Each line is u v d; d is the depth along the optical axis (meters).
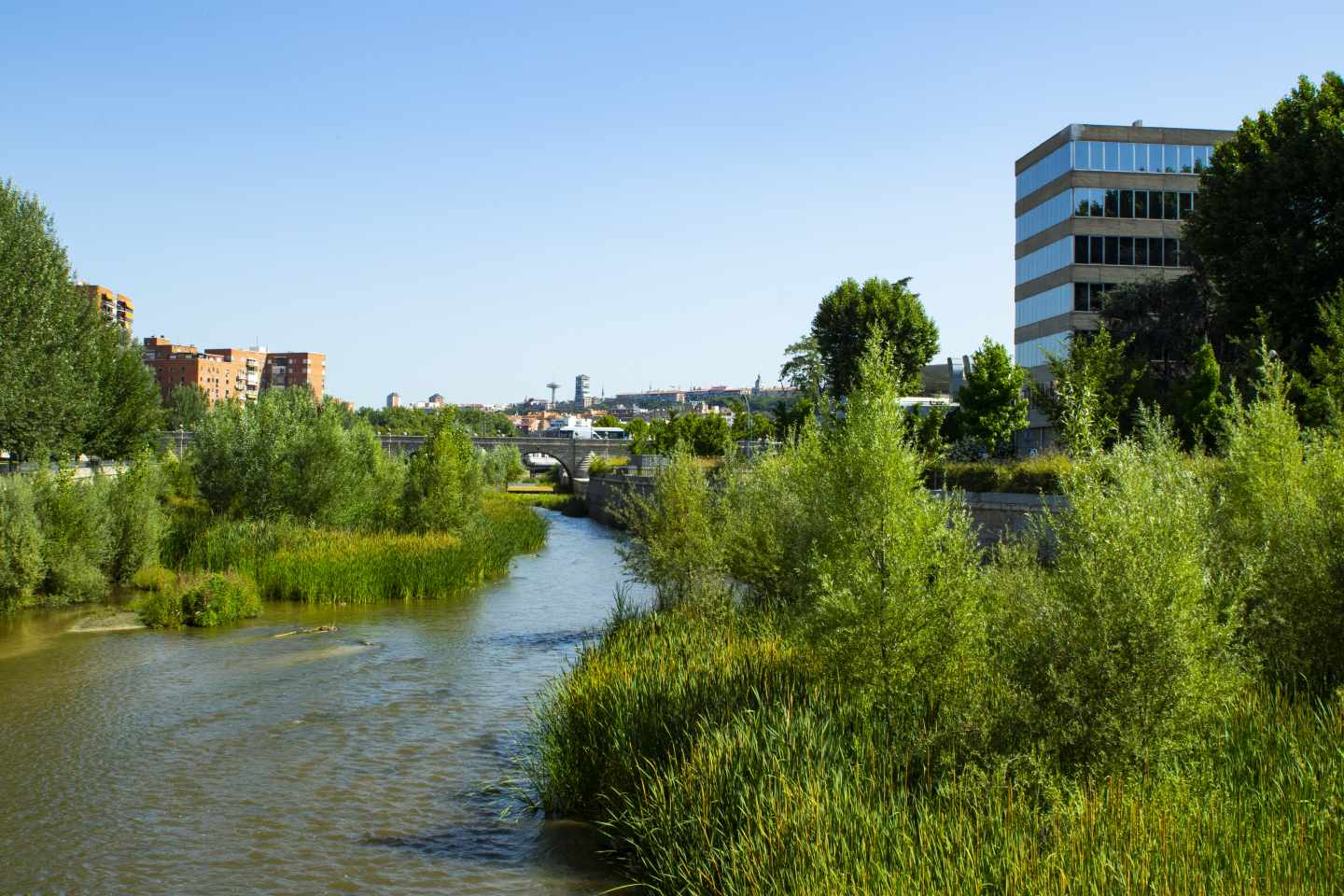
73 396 40.41
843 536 10.86
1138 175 60.97
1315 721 8.84
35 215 39.94
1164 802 7.14
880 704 10.07
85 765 13.26
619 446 110.56
